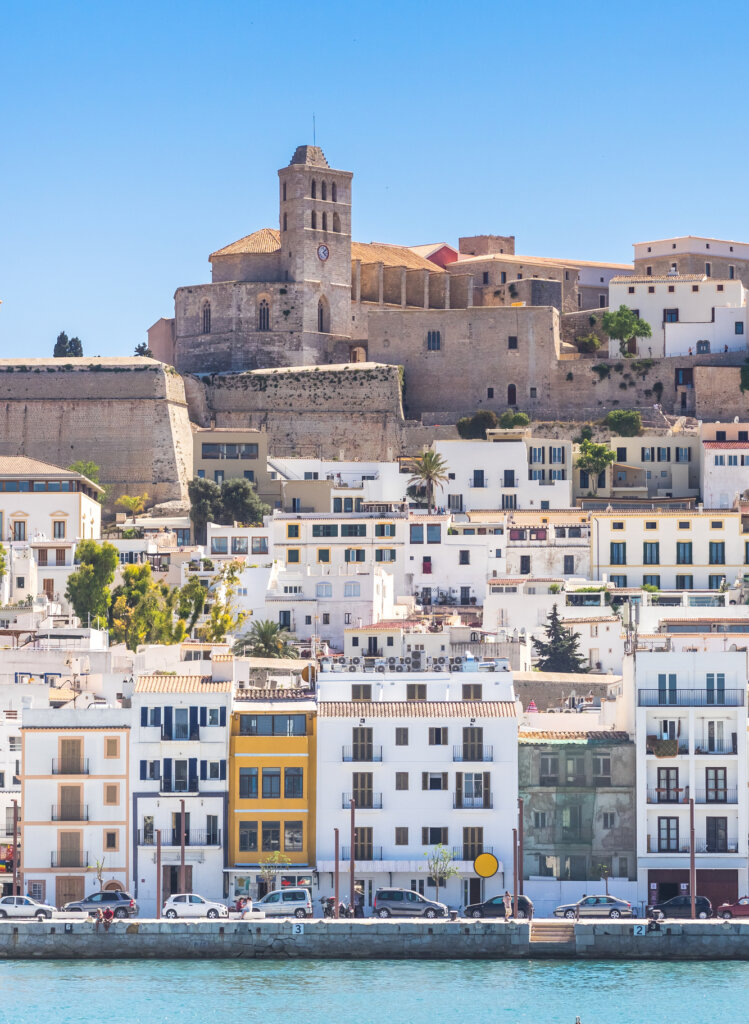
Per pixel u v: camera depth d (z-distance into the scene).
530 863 169.50
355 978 149.50
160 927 153.88
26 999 144.25
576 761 170.62
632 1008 142.62
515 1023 139.50
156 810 167.38
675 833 169.38
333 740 168.88
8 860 173.25
